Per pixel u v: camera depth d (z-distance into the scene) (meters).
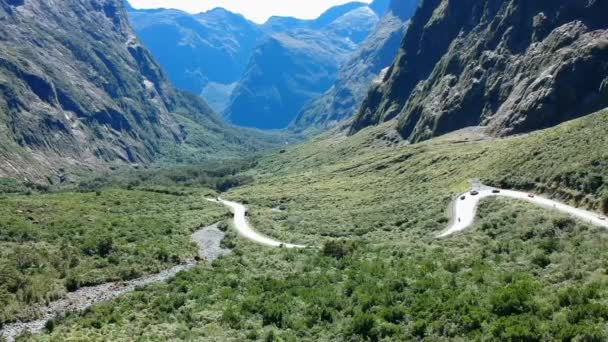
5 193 188.38
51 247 76.44
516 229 62.34
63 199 119.25
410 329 37.25
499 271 46.28
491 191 85.94
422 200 96.50
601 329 30.55
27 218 92.88
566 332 30.84
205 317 48.69
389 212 96.88
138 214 114.31
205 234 103.31
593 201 65.50
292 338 40.38
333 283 53.84
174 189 177.75
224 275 65.06
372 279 51.12
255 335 41.84
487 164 103.75
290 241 91.12
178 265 77.31
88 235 85.06
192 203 141.38
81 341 45.34
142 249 79.94
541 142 94.38
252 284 58.16
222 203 147.75
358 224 94.38
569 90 139.50
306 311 45.59
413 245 64.56
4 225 84.00
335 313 43.84
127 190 159.25
